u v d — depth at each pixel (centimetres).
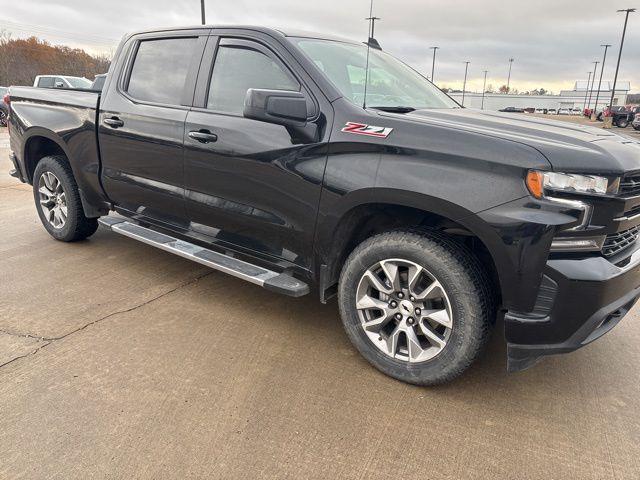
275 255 313
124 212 411
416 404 253
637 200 239
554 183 217
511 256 225
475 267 243
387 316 269
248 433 227
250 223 314
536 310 231
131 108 372
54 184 466
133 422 231
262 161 295
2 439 217
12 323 320
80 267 420
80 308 345
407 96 334
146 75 376
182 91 347
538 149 223
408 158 245
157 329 320
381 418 241
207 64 336
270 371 277
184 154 336
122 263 433
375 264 266
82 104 410
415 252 249
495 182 225
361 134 260
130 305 353
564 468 213
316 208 278
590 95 6688
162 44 371
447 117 278
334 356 296
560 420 244
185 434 225
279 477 203
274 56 304
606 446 227
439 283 246
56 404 242
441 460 216
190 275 412
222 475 203
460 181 232
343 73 308
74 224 457
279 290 292
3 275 398
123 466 205
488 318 243
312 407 247
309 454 216
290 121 271
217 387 260
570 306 225
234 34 327
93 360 281
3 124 2117
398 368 268
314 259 292
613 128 3534
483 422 241
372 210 273
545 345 234
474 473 209
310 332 324
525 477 208
